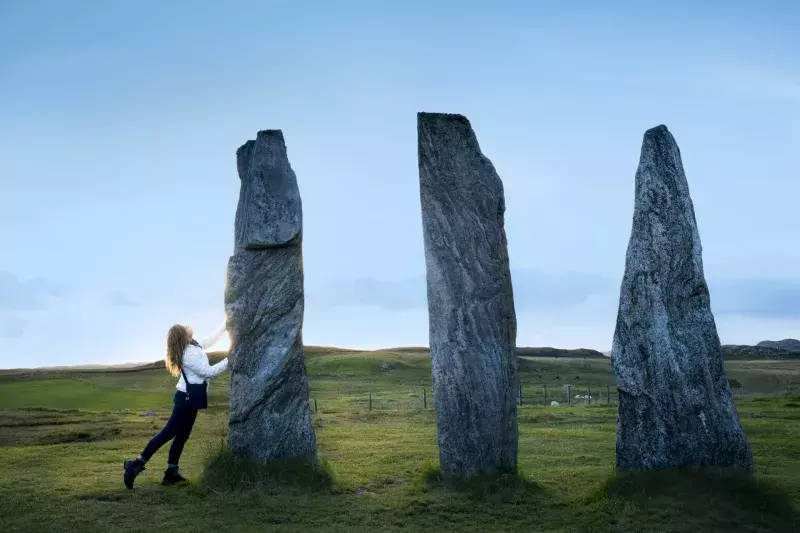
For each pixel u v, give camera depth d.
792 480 12.62
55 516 9.81
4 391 41.06
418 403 43.88
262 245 12.42
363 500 11.13
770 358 113.94
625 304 11.64
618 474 11.12
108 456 15.71
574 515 10.37
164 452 16.64
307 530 9.55
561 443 18.41
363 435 20.03
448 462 12.05
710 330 11.39
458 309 12.34
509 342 12.52
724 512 10.02
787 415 25.34
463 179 12.73
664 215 11.54
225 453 11.85
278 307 12.45
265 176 12.72
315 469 11.96
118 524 9.56
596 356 135.12
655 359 11.23
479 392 12.09
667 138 11.78
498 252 12.63
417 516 10.30
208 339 12.40
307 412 12.42
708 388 11.14
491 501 11.03
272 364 12.23
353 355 106.94
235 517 10.02
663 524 9.71
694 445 10.92
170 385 54.50
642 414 11.20
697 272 11.47
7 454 15.94
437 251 12.52
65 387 43.16
